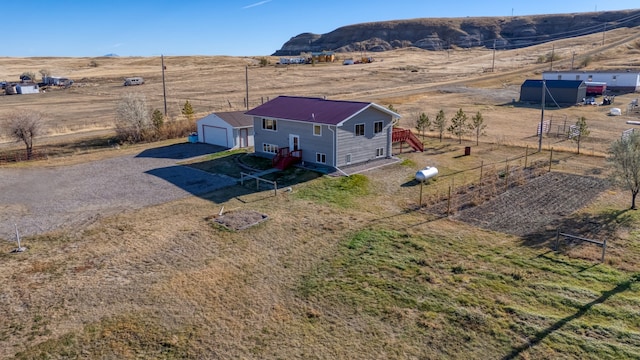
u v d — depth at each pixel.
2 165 33.09
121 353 11.83
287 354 11.79
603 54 111.50
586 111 55.22
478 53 171.75
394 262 16.58
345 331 12.71
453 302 13.88
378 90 80.06
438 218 21.05
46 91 95.62
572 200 23.03
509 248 17.55
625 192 24.11
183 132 46.59
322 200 23.97
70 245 18.55
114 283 15.32
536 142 38.75
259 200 24.06
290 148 32.12
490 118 51.72
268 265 16.66
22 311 13.65
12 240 19.09
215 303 14.14
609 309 13.23
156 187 26.81
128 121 45.69
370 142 31.52
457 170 29.61
